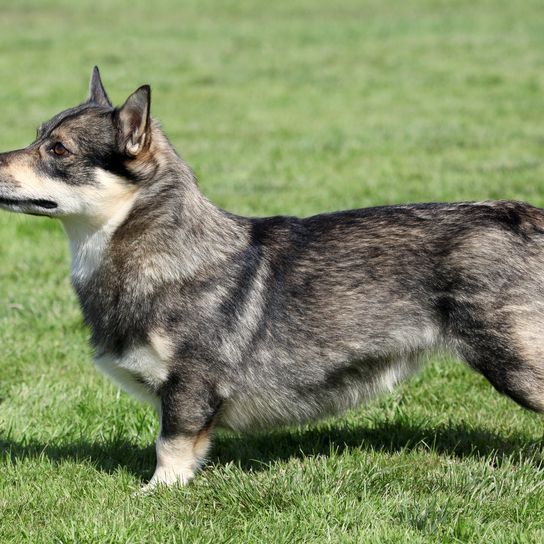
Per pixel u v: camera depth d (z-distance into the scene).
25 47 48.59
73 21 60.03
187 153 26.97
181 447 8.94
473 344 8.83
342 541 7.80
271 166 24.89
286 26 58.22
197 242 8.95
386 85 38.88
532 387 8.73
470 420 10.77
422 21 58.75
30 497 8.77
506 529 7.97
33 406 11.23
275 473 9.18
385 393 9.48
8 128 30.05
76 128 8.99
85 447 10.18
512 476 8.90
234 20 61.62
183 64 44.34
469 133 28.81
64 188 8.89
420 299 8.96
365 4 68.19
